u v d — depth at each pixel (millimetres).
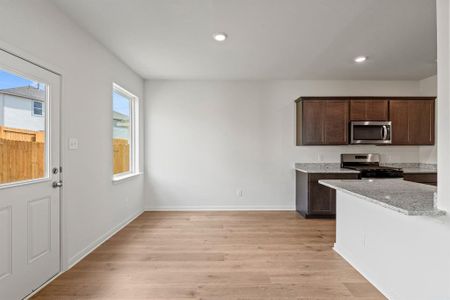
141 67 4090
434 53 3516
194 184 4906
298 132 4727
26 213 2018
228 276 2377
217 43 3166
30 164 2086
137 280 2305
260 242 3234
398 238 1946
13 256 1900
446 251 1560
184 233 3572
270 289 2164
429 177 4137
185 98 4867
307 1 2273
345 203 2762
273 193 4902
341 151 4859
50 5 2260
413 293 1805
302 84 4867
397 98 4461
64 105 2457
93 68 3000
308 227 3834
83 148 2793
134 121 4559
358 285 2234
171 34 2912
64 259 2465
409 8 2387
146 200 4883
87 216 2877
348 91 4863
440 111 1567
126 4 2305
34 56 2076
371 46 3279
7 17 1833
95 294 2082
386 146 4848
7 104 1885
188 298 2035
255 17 2547
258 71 4320
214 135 4887
